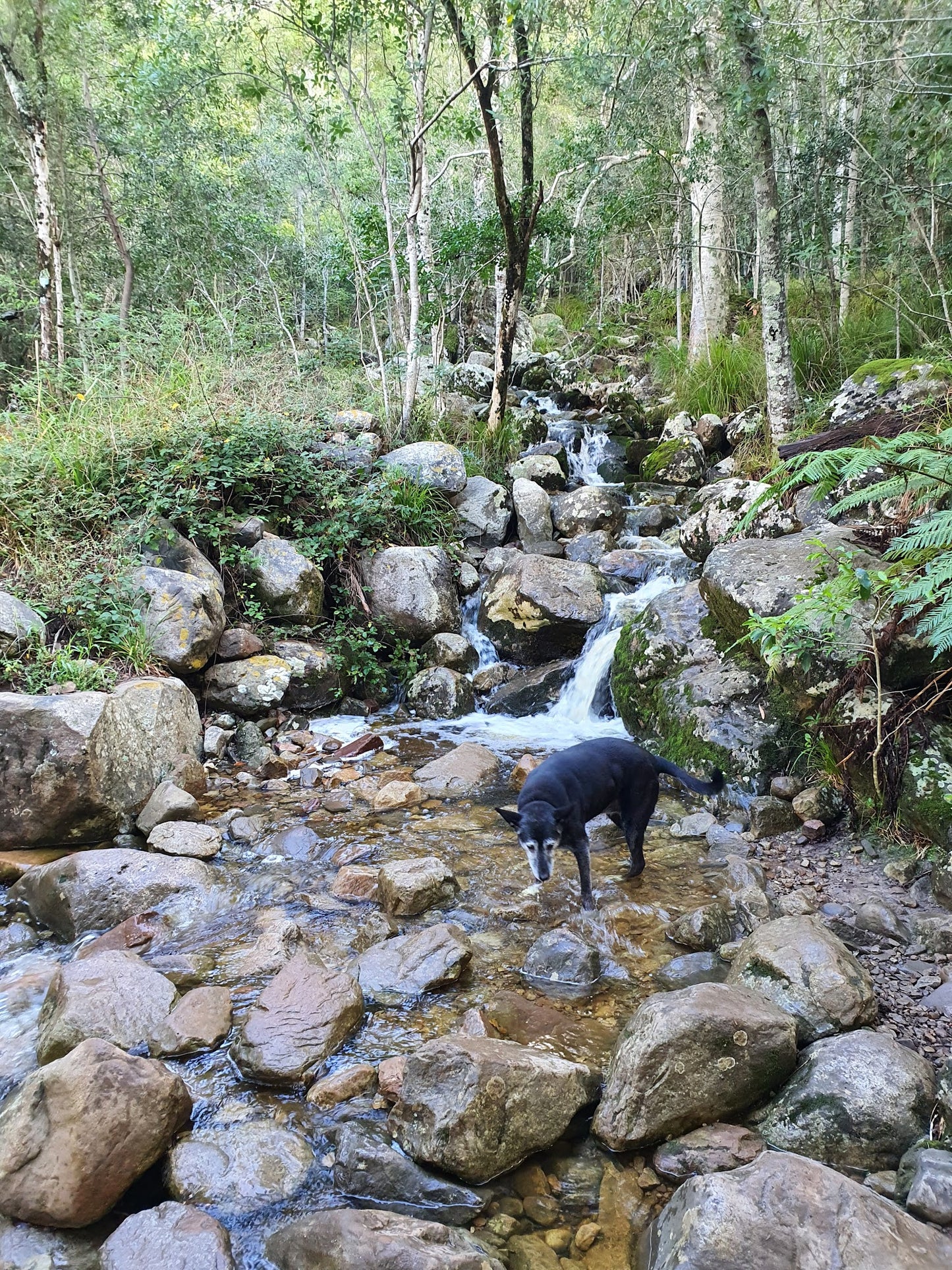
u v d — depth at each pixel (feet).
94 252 44.19
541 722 22.33
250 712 20.90
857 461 14.17
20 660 17.57
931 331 31.04
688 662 18.93
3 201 40.73
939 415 18.81
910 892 12.71
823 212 34.55
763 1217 6.70
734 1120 8.85
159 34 35.76
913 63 25.08
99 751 15.34
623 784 13.93
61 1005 10.05
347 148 50.57
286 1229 7.47
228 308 39.73
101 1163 7.82
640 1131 8.55
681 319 48.83
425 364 45.42
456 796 17.79
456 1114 8.14
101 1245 7.53
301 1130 8.86
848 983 9.84
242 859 15.11
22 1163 7.84
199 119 45.62
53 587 19.39
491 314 63.05
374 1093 9.41
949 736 13.98
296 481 25.49
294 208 55.06
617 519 30.48
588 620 23.81
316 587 23.61
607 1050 10.02
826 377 32.53
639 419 40.70
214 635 20.74
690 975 11.35
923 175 30.35
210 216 45.47
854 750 14.44
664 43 31.17
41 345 32.91
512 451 35.83
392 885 13.32
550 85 41.42
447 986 11.34
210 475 23.91
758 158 26.63
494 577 25.98
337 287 53.06
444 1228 7.36
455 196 57.67
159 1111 8.39
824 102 32.30
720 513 24.73
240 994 11.14
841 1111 8.28
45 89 35.55
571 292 74.38
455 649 24.02
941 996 10.23
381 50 39.04
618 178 44.39
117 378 27.25
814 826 14.64
